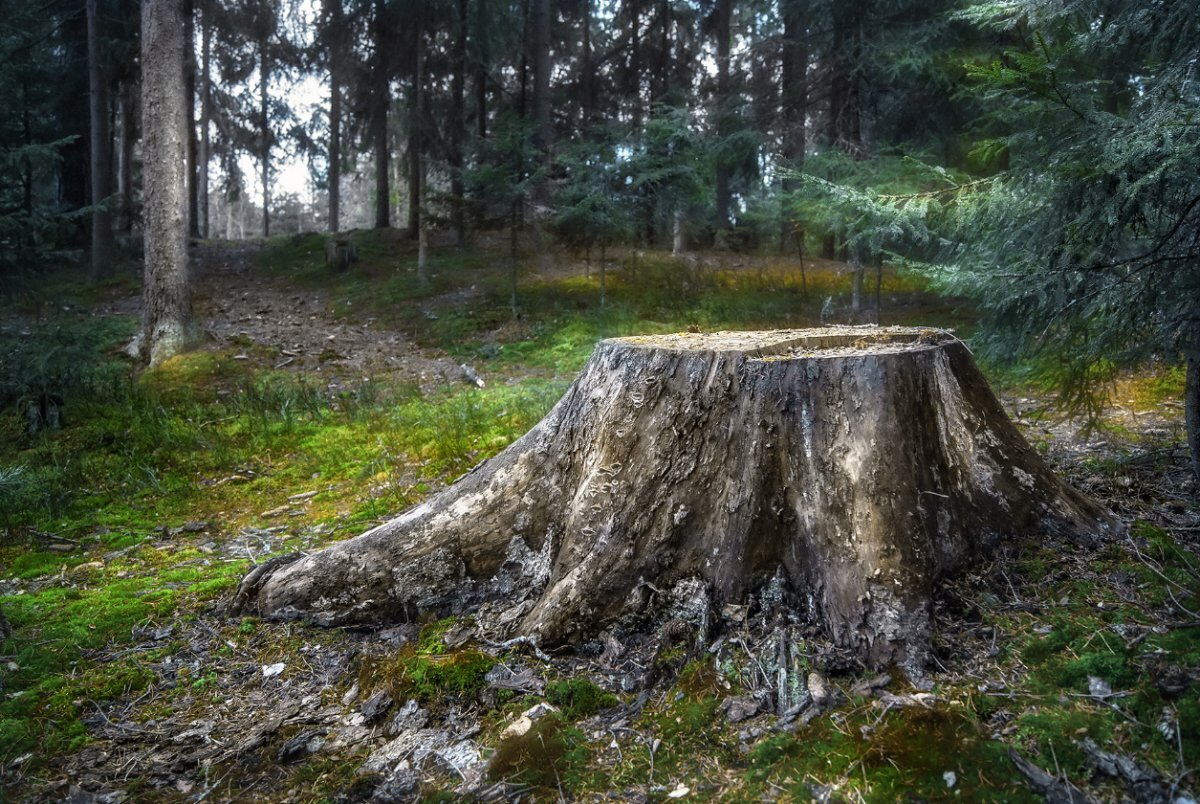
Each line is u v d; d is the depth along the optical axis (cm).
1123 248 332
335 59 1741
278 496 557
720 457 285
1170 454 392
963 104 1016
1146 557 278
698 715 234
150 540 482
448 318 1173
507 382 853
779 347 299
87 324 909
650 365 302
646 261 1435
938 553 271
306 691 291
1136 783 187
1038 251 342
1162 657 222
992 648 242
